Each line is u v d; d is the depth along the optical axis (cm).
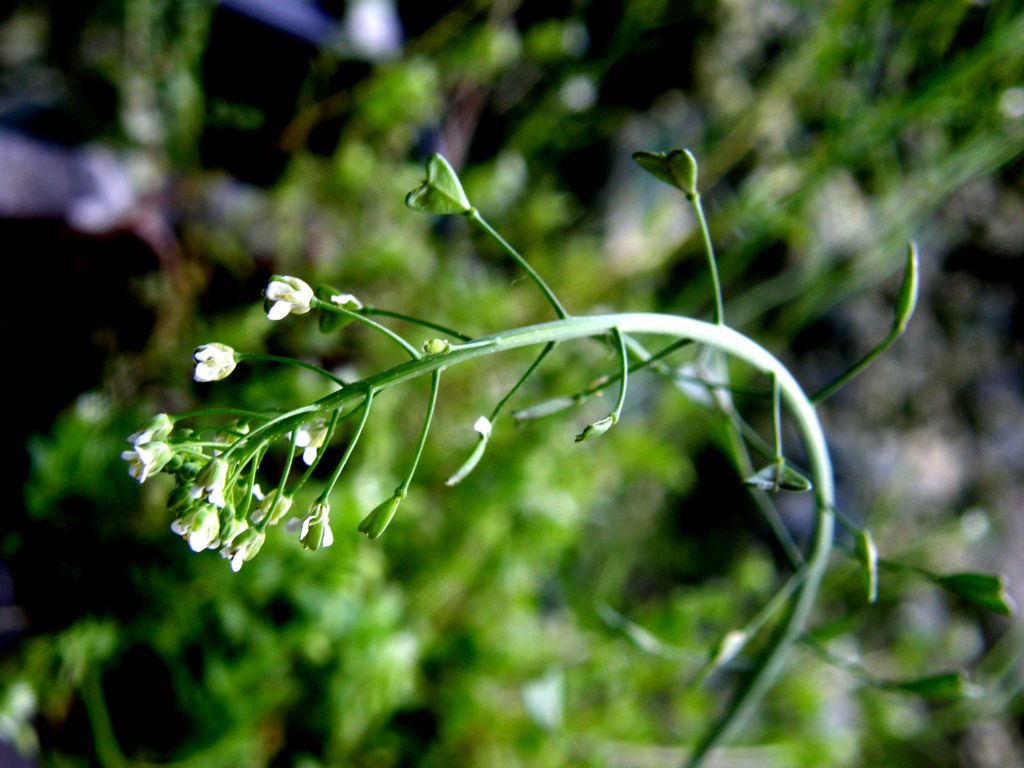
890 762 27
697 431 27
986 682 27
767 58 26
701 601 24
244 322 19
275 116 22
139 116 21
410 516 19
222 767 17
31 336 18
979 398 29
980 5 20
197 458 10
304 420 10
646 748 23
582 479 23
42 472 17
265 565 17
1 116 20
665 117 26
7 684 16
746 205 23
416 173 22
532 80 25
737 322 25
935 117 21
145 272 19
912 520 28
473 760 21
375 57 22
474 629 21
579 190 27
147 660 17
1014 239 28
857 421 28
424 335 21
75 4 21
